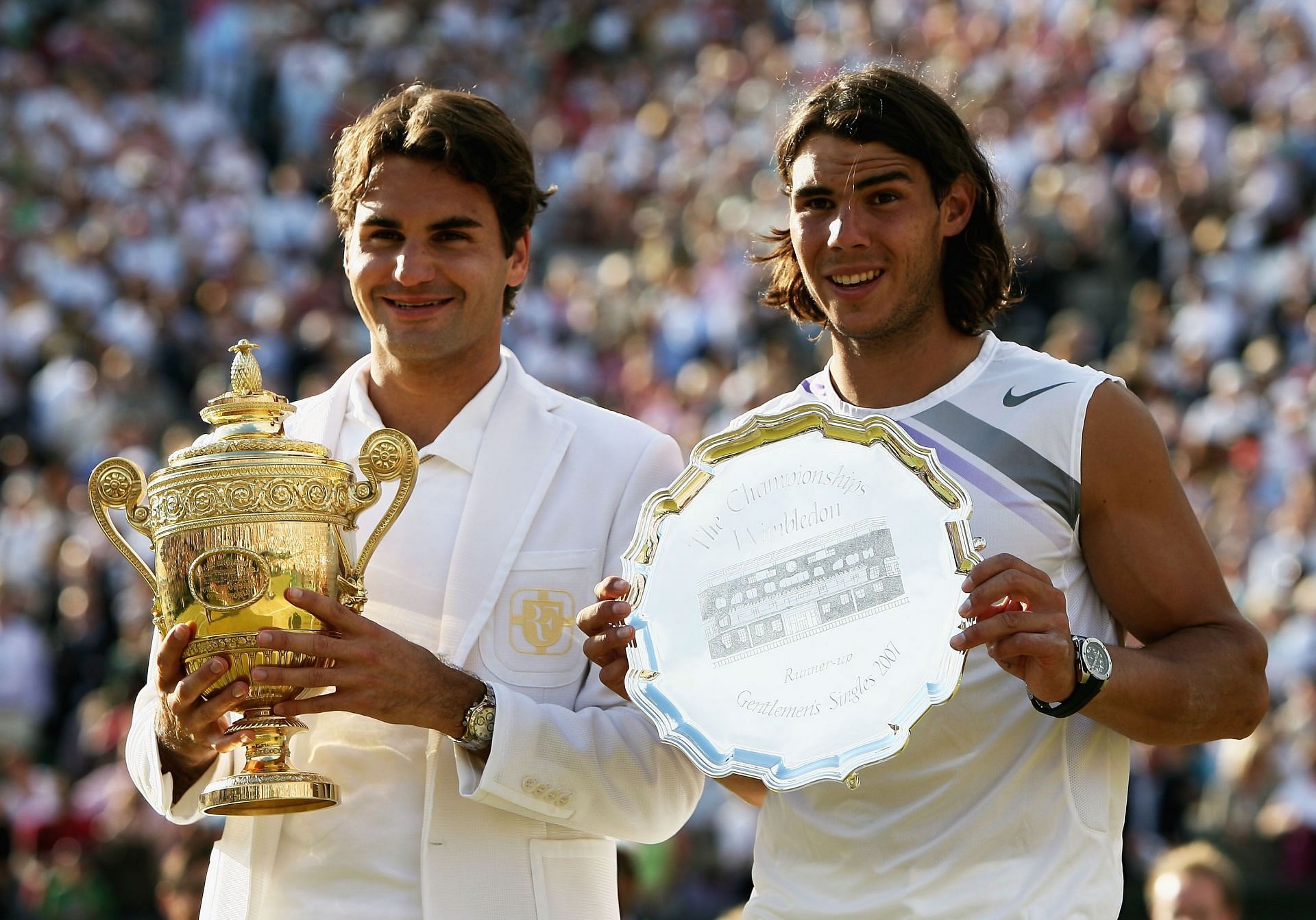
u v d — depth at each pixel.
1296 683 23.83
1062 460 7.80
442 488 8.70
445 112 8.41
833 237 7.96
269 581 7.66
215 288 39.88
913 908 7.62
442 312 8.46
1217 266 37.88
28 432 35.50
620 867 13.76
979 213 8.30
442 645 8.40
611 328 40.38
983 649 7.79
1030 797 7.69
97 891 23.44
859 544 7.70
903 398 8.17
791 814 8.05
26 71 45.81
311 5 51.88
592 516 8.66
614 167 47.28
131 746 8.49
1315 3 43.56
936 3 48.69
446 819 8.26
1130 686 7.27
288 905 8.23
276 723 7.83
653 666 7.78
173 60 51.66
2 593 29.14
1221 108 41.50
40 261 39.72
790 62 48.59
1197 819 23.14
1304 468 29.95
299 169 46.75
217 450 7.76
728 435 8.02
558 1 54.59
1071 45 43.78
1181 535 7.73
